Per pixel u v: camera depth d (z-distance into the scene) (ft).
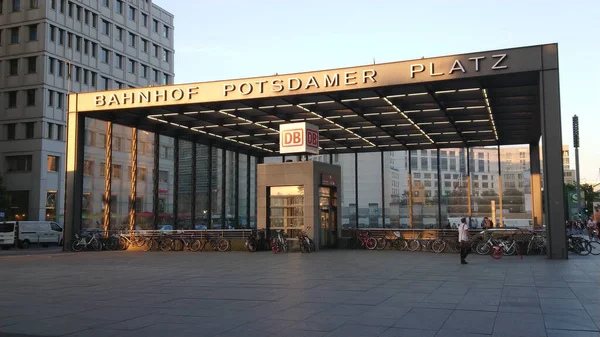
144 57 246.27
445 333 24.50
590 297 34.45
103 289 41.73
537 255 69.05
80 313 31.14
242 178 128.98
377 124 94.53
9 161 187.73
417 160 117.50
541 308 30.58
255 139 115.03
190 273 53.01
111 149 101.45
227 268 57.41
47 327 27.30
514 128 97.91
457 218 111.55
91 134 104.32
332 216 89.81
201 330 26.12
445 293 36.96
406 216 115.96
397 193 117.39
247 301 34.65
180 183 111.45
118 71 227.20
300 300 34.68
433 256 71.10
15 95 188.65
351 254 75.51
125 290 40.98
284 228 85.05
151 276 50.72
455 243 77.15
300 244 79.36
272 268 56.65
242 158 129.39
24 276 52.16
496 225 109.40
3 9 190.80
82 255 82.38
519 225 108.17
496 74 64.59
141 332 25.93
